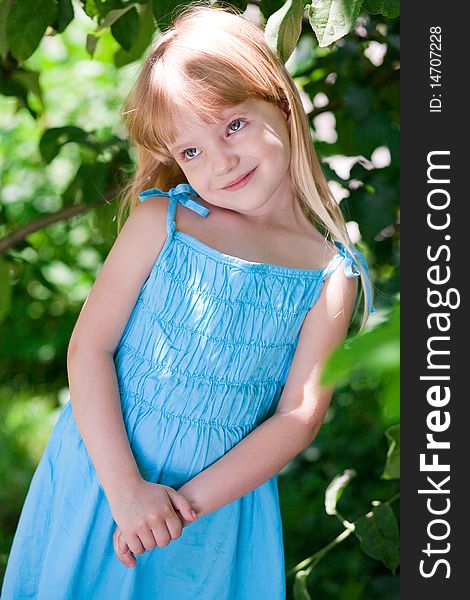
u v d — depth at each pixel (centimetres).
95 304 177
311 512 322
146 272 176
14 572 191
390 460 214
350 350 78
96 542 181
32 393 468
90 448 172
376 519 221
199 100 164
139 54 249
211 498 173
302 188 181
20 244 275
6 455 405
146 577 185
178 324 175
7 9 208
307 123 181
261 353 178
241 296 173
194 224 177
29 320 494
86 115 494
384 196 244
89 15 215
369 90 248
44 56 509
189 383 177
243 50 171
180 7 196
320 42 160
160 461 178
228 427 180
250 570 190
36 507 191
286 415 179
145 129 174
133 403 178
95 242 484
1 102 508
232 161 168
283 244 180
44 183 498
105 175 263
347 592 278
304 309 179
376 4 173
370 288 186
